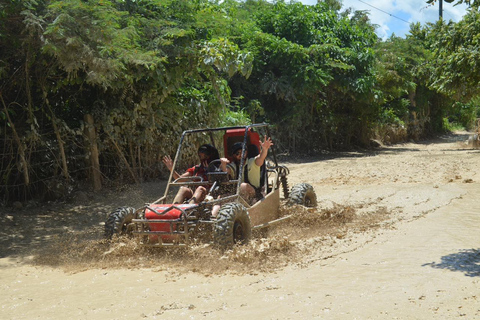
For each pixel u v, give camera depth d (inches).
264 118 852.6
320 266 210.7
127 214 255.3
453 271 194.9
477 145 1025.5
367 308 156.4
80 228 322.7
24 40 325.4
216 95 538.3
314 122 954.1
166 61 410.3
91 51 306.8
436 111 1605.6
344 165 682.2
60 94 451.8
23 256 254.1
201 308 164.4
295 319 150.3
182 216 230.8
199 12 491.8
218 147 582.6
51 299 182.7
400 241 253.3
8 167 394.6
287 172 339.3
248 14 960.9
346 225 296.4
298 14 906.7
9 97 413.7
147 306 169.0
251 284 188.2
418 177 509.0
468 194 390.9
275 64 856.9
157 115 498.3
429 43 1369.3
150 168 510.9
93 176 454.0
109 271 216.7
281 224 294.0
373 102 1029.8
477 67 693.9
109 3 311.7
